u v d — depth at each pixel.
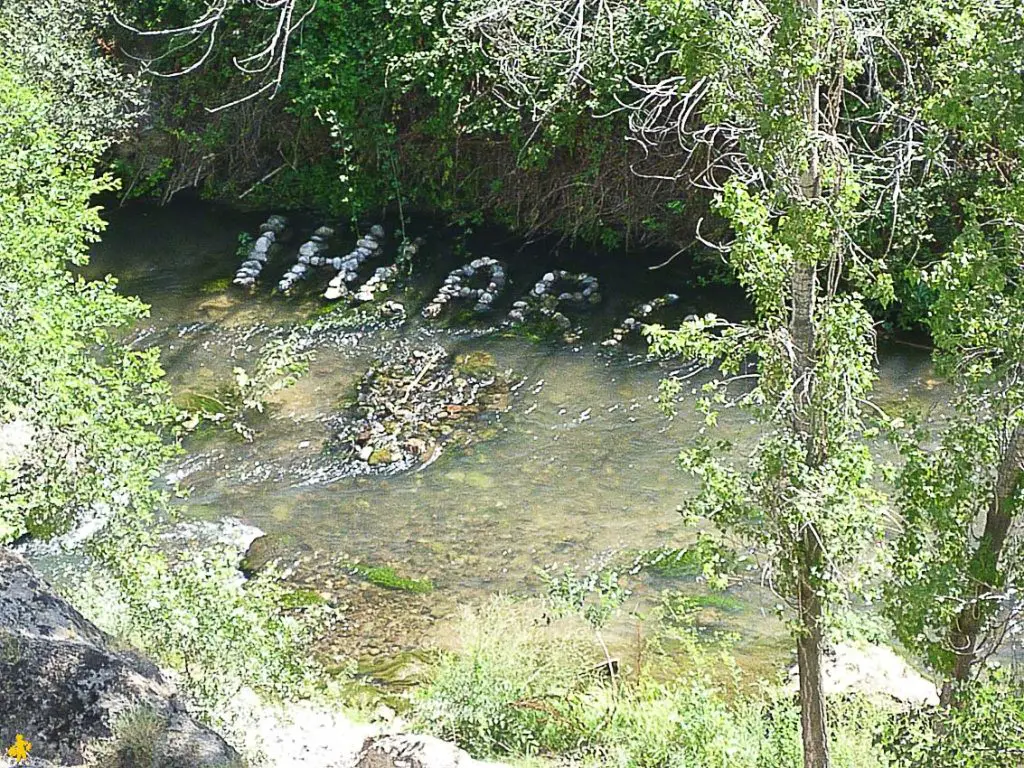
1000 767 6.39
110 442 9.99
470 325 16.78
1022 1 6.02
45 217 10.87
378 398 15.00
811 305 6.63
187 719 6.74
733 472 7.13
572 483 13.22
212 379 15.47
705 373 15.23
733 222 6.56
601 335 16.42
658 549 12.02
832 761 8.40
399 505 12.91
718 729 9.02
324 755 8.45
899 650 10.35
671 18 6.41
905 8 6.95
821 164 6.52
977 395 6.75
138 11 20.83
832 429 6.66
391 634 10.92
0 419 10.37
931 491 6.99
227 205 20.81
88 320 10.66
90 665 6.78
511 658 10.08
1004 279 6.45
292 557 12.02
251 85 20.36
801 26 6.07
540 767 8.96
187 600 8.66
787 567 6.89
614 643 10.73
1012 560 6.93
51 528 10.31
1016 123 6.08
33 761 6.02
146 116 20.80
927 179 9.90
